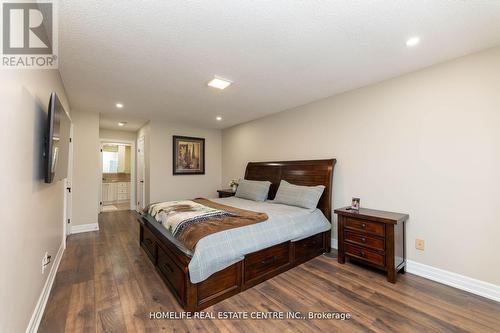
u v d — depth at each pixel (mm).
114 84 2904
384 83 2830
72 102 3646
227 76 2691
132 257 3035
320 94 3357
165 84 2914
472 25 1750
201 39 1924
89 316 1815
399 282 2369
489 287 2074
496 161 2053
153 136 5027
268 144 4629
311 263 2865
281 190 3668
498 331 1648
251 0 1475
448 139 2326
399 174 2691
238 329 1689
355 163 3139
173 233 2277
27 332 1511
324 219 3201
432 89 2434
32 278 1624
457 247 2268
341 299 2068
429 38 1928
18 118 1338
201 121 5188
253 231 2357
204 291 1946
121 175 8406
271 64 2395
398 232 2467
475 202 2162
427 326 1705
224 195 5121
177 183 5379
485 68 2111
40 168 1828
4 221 1143
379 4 1523
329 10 1576
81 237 3896
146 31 1803
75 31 1790
